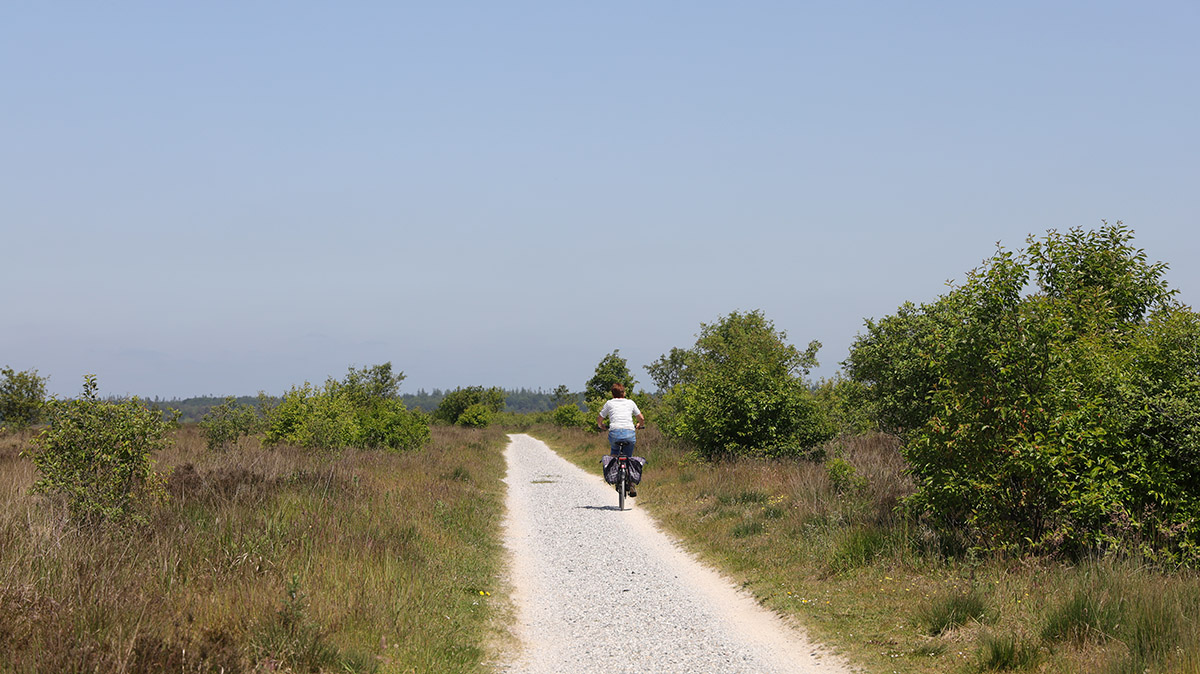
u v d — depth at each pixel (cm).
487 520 1221
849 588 747
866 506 993
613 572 902
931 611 623
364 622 595
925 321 1072
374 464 1675
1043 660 524
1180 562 664
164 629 514
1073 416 714
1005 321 774
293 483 1173
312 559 720
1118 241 1012
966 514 796
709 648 625
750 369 1741
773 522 1060
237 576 643
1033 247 980
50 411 808
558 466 2459
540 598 794
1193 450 704
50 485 780
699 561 950
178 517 820
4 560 599
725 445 1730
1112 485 696
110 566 621
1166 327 804
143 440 838
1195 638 493
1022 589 644
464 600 738
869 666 563
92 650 454
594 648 631
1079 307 870
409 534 938
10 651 460
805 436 1708
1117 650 510
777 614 708
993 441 755
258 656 495
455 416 7162
